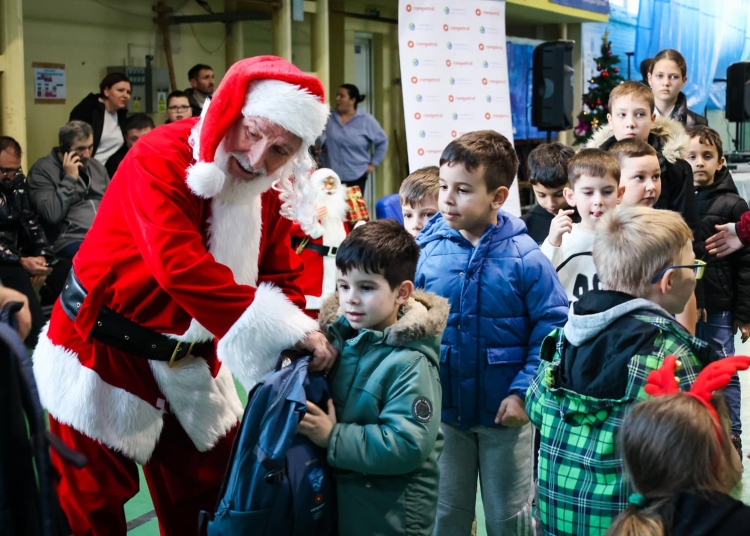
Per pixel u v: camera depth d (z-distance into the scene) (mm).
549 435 1954
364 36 9891
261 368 2035
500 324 2477
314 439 1923
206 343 2361
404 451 1912
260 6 8070
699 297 3686
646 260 1947
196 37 7867
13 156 5062
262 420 1869
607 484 1837
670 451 1476
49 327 2346
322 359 2008
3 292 1825
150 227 2041
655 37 12594
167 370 2291
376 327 2043
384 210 4688
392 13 10070
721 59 13781
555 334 2076
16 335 1680
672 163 3516
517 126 10273
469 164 2438
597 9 11055
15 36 5340
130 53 7203
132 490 2375
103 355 2264
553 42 7082
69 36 6688
